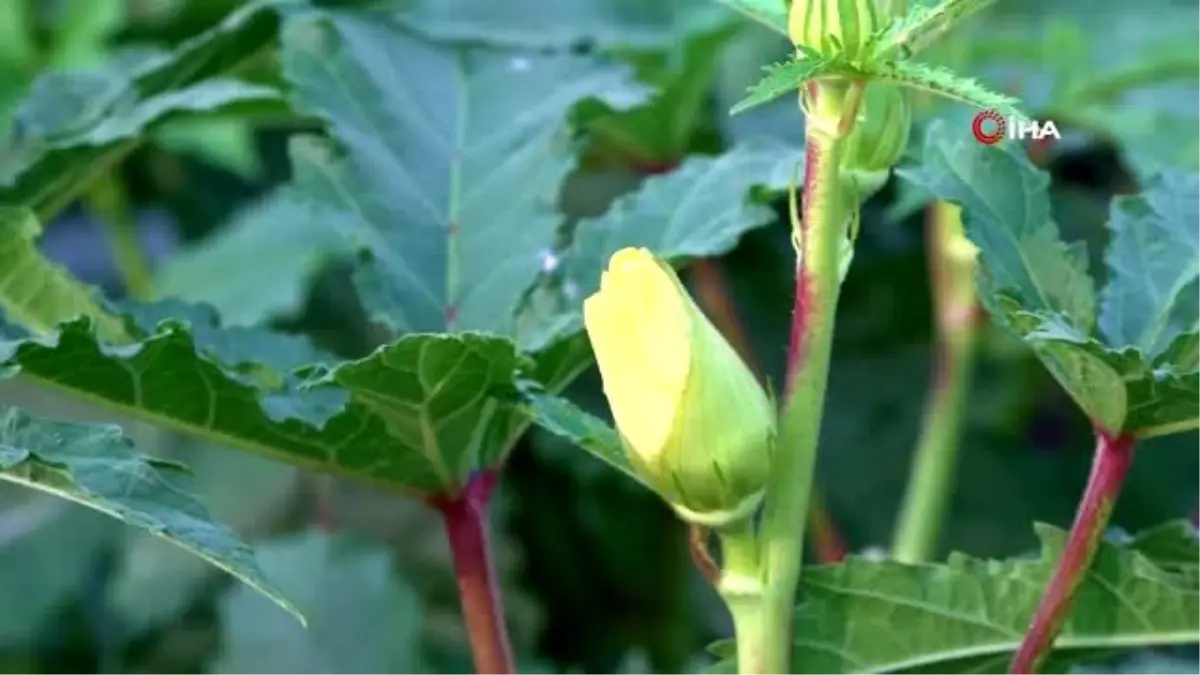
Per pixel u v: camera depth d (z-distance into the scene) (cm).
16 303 72
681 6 109
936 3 59
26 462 60
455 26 106
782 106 107
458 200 75
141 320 73
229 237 120
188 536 60
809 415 61
